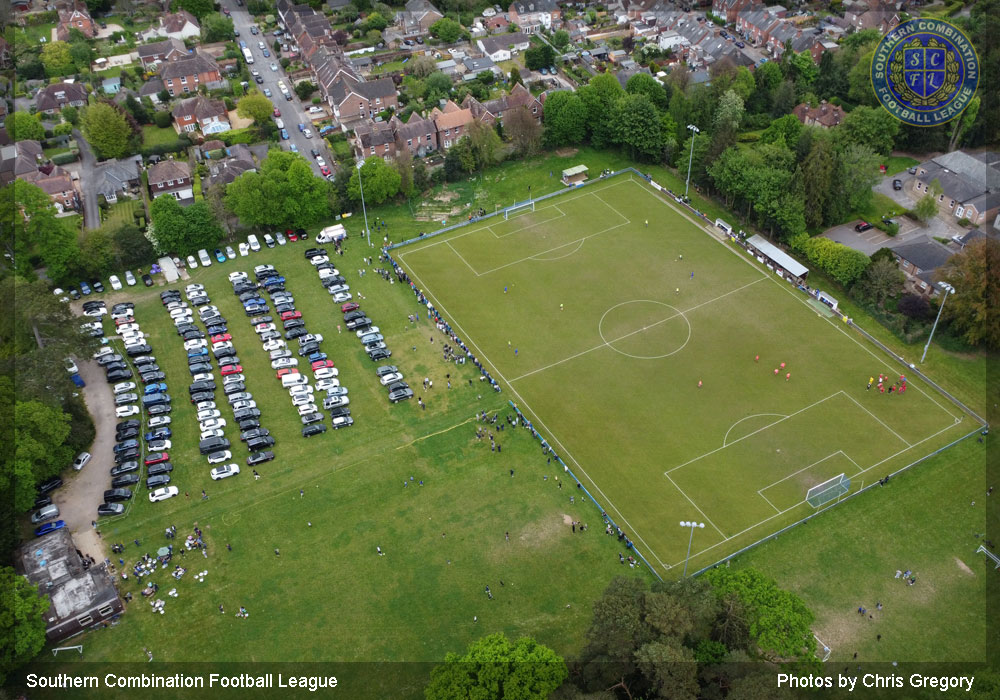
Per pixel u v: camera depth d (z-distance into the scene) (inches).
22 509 5201.8
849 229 7805.1
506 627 4709.6
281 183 7780.5
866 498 5398.6
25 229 7347.4
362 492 5526.6
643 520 5300.2
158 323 6988.2
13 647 4375.0
